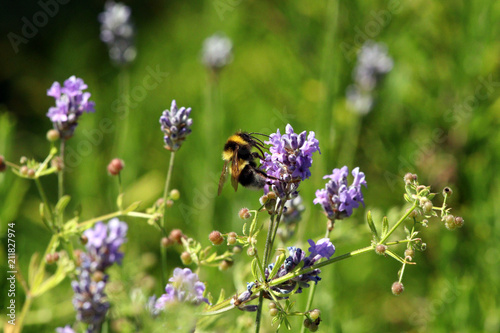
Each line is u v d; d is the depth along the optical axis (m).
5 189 0.58
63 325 0.53
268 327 0.55
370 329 0.64
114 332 0.48
